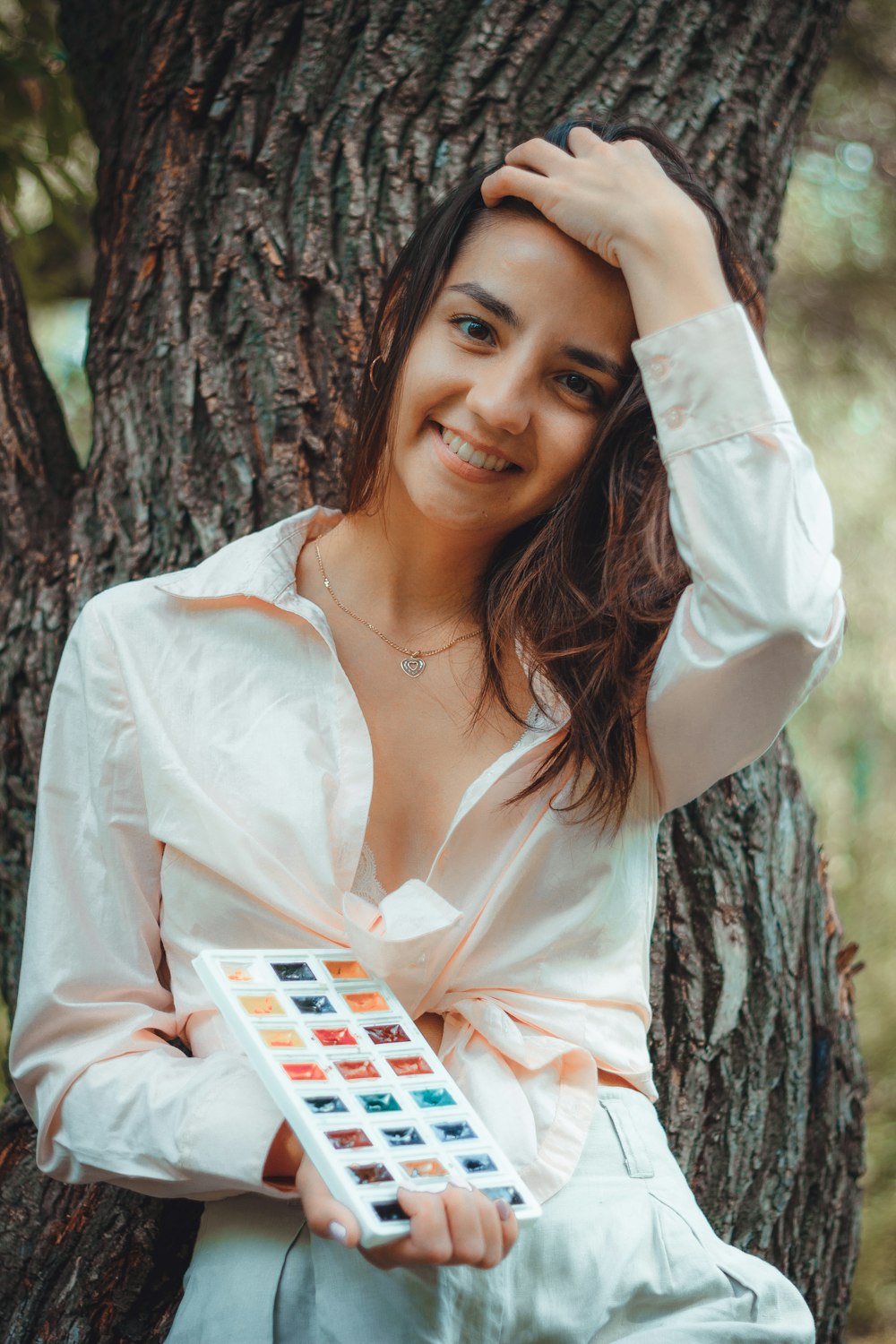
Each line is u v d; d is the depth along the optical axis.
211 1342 1.21
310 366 1.89
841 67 3.62
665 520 1.45
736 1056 1.83
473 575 1.48
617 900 1.39
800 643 1.25
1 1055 2.73
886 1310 3.87
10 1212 1.66
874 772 4.88
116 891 1.37
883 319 4.23
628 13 2.01
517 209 1.35
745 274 1.53
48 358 4.09
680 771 1.44
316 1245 1.22
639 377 1.36
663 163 1.48
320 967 1.25
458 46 1.98
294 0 2.00
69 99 2.54
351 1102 1.13
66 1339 1.56
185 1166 1.19
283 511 1.84
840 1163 1.95
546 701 1.42
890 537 4.64
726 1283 1.31
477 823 1.36
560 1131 1.29
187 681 1.37
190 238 1.95
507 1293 1.22
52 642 1.85
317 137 1.96
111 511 1.90
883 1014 4.35
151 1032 1.34
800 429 4.41
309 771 1.33
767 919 1.86
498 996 1.34
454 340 1.34
